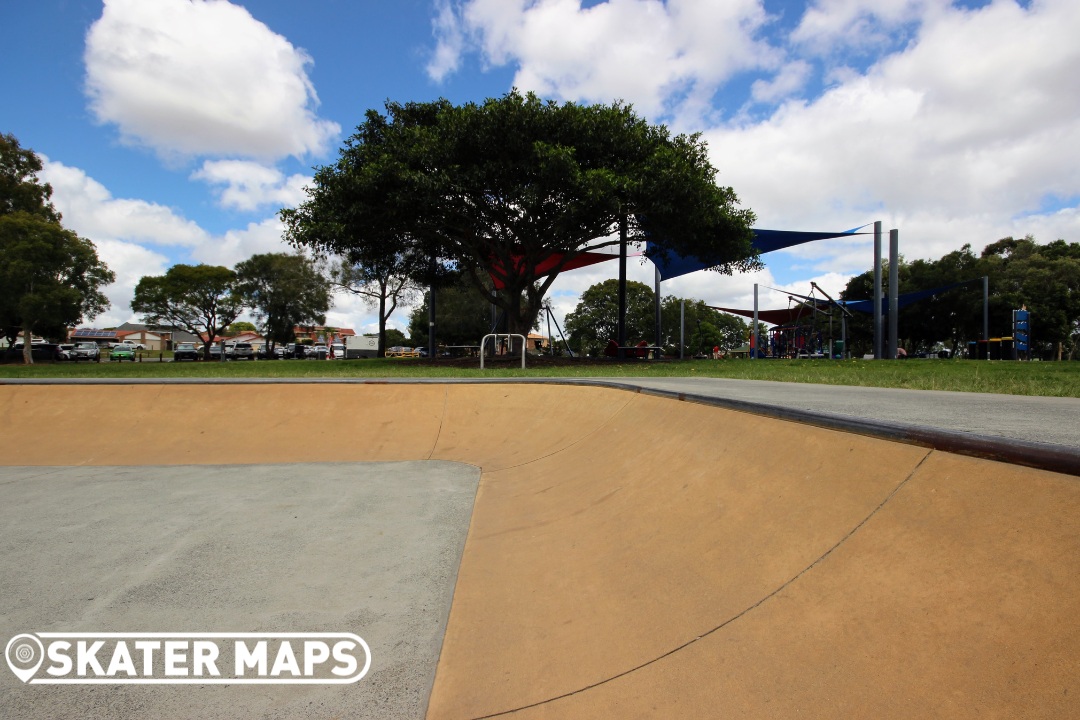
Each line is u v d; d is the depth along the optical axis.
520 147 15.26
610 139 15.75
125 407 7.79
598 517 3.58
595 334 60.06
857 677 1.56
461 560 3.36
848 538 2.16
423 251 20.62
